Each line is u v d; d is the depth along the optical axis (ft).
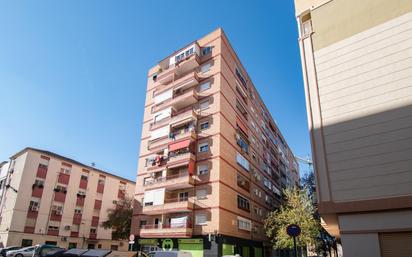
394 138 31.50
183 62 107.76
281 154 171.32
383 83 34.58
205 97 98.32
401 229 28.07
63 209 126.72
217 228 77.20
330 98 37.70
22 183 115.14
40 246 64.28
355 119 34.73
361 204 30.50
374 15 38.65
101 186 146.30
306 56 42.24
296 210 90.58
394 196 29.32
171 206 84.58
